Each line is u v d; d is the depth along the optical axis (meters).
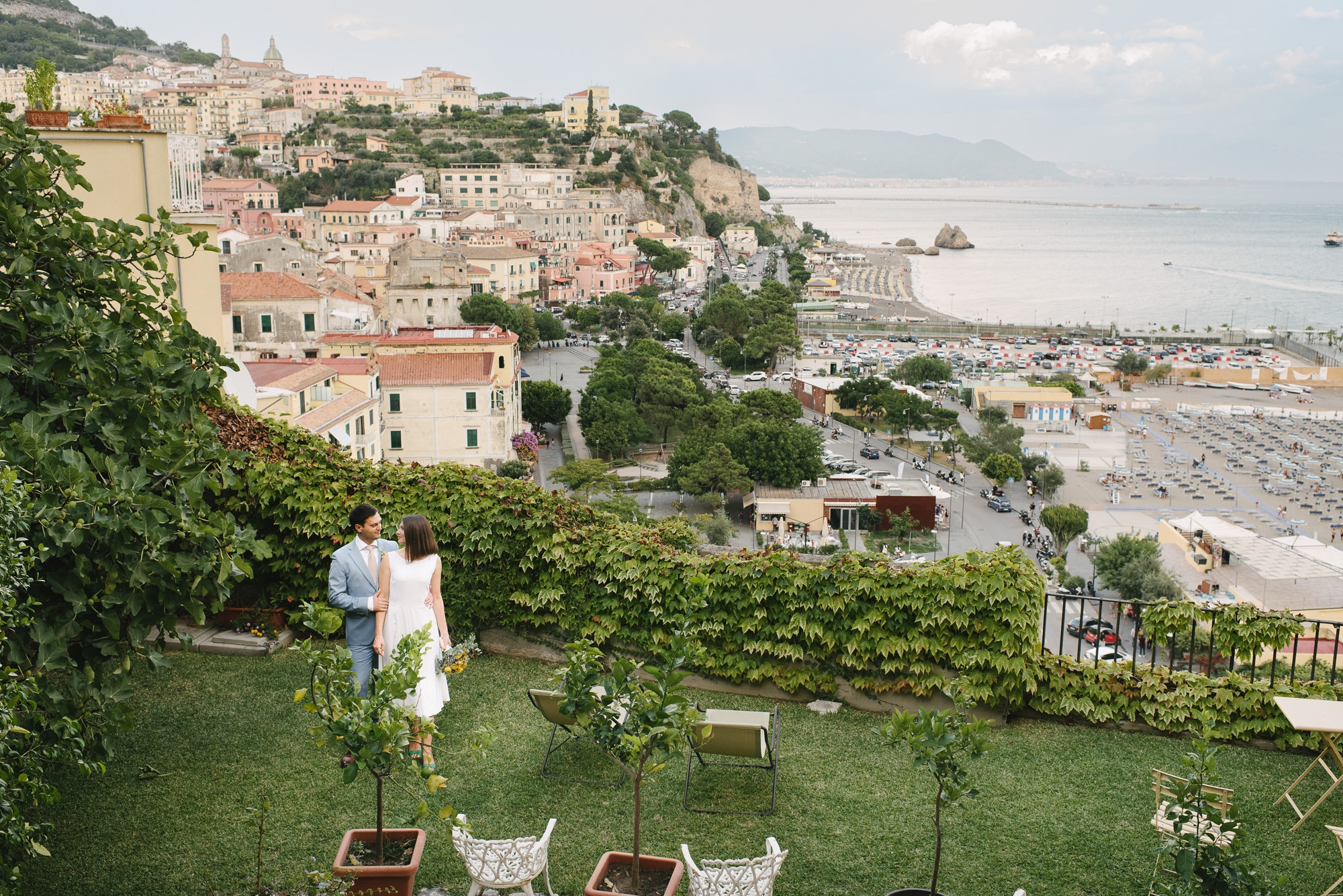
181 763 9.22
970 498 97.88
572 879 7.65
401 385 60.53
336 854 7.50
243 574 8.82
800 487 84.94
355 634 9.29
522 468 62.84
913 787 9.27
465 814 8.49
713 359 168.50
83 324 8.41
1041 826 8.66
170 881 7.46
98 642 8.22
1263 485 109.69
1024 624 10.37
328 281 88.50
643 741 6.96
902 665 10.64
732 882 6.60
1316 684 10.29
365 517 9.36
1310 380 176.75
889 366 170.50
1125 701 10.65
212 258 18.30
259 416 12.31
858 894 7.61
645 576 11.23
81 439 8.34
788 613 10.92
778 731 9.12
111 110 15.67
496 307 135.12
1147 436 134.12
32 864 7.62
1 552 6.20
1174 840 7.39
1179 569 63.38
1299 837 8.64
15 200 8.66
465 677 11.45
